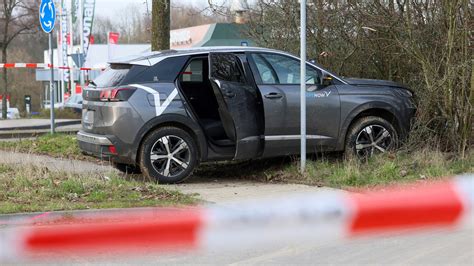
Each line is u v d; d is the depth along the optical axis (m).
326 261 7.09
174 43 43.25
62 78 42.62
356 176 11.05
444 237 8.00
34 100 62.69
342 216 8.55
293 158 12.33
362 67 14.49
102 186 10.32
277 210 8.60
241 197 10.08
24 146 16.09
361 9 13.55
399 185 10.44
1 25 34.84
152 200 9.59
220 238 7.85
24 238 7.73
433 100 12.23
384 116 12.55
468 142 12.38
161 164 11.30
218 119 12.42
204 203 9.45
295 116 11.81
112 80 11.45
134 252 7.38
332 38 14.63
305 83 11.71
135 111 11.01
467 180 10.37
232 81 11.58
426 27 12.41
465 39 11.88
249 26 16.41
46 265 6.92
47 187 10.17
